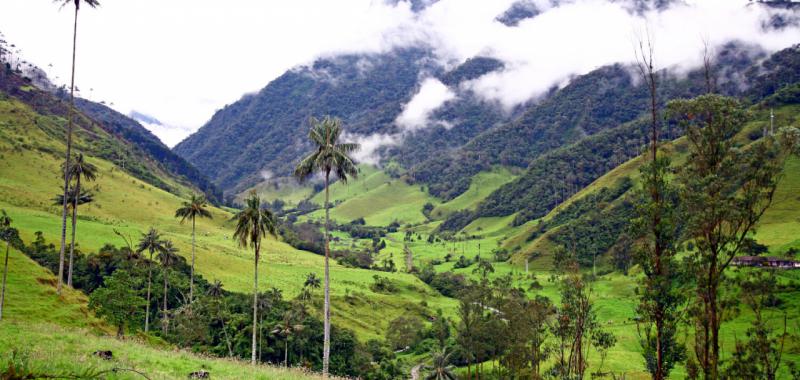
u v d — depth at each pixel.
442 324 125.00
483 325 74.44
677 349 37.25
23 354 18.42
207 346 84.44
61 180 182.25
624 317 105.00
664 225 35.03
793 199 141.75
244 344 86.38
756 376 33.59
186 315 87.62
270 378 30.31
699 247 34.34
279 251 194.00
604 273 157.62
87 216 156.12
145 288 98.19
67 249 102.88
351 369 96.19
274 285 139.38
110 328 58.75
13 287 54.53
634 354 81.69
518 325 66.94
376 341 119.94
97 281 100.56
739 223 33.25
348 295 149.25
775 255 103.25
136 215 183.00
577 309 57.81
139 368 26.16
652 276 35.94
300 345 91.44
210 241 173.12
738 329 60.41
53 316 52.06
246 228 58.25
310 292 139.62
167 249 95.81
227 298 108.00
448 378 79.69
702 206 33.41
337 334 102.81
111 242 126.38
